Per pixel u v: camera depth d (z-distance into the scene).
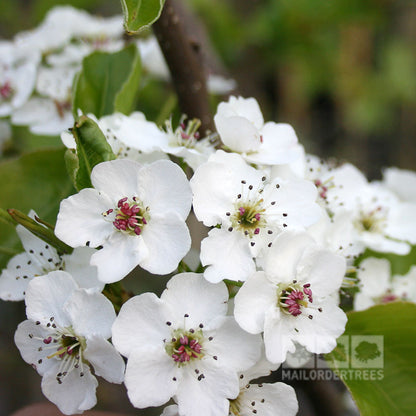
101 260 0.22
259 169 0.25
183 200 0.22
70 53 0.30
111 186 0.22
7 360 0.38
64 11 0.31
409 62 0.58
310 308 0.23
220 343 0.22
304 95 0.56
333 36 0.49
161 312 0.22
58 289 0.22
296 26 0.44
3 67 0.29
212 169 0.23
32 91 0.29
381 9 0.45
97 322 0.22
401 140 0.60
